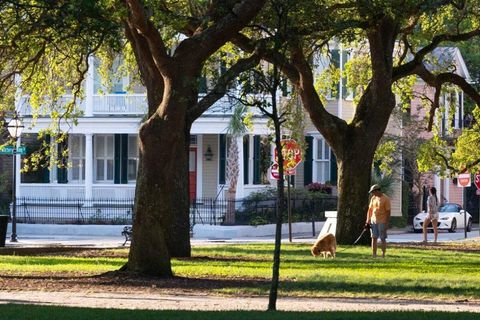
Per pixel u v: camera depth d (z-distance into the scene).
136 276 40.81
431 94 109.31
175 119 39.91
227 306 32.03
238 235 86.25
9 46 43.88
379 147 84.56
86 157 95.50
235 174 90.00
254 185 95.88
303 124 74.44
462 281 40.09
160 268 41.19
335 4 49.44
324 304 33.12
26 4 38.84
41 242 76.19
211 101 49.50
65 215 94.44
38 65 60.38
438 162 76.38
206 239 83.19
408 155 106.00
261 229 89.19
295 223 93.62
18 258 52.06
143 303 32.84
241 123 87.00
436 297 35.69
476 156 78.38
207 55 39.72
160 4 41.75
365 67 70.12
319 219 97.94
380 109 61.03
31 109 93.06
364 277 41.19
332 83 71.81
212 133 93.25
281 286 38.50
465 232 89.19
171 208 51.66
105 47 56.94
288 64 58.59
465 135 78.56
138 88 95.06
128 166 98.00
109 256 54.56
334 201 100.44
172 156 40.62
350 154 61.12
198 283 39.50
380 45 59.81
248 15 39.34
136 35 44.25
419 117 109.69
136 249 41.28
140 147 41.16
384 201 53.34
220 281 40.25
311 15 37.72
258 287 38.16
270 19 38.41
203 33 39.56
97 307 30.81
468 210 127.06
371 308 31.62
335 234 62.09
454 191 124.94
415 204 113.44
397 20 48.97
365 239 61.47
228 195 90.75
